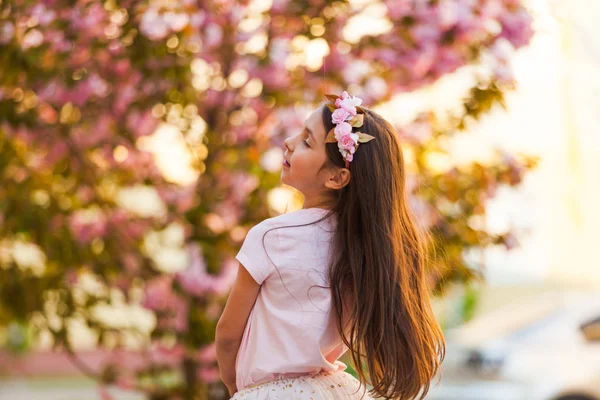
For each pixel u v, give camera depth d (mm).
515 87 4863
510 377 7789
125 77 4781
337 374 2967
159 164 5234
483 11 4684
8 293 5082
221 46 4812
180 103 4750
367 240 2869
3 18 4516
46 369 13617
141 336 5289
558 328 8031
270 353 2811
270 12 4645
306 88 4715
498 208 5102
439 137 4949
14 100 4652
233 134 4941
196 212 4746
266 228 2848
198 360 5031
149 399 5391
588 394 7359
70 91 4684
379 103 4793
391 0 4625
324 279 2834
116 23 4703
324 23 4664
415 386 2896
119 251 5129
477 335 8289
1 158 4938
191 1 4543
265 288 2848
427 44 4582
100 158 5141
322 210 2936
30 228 4898
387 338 2848
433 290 4270
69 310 5137
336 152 2914
